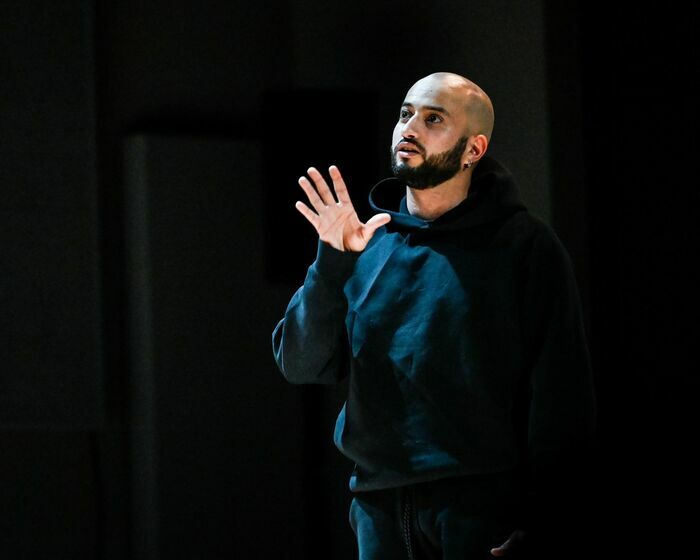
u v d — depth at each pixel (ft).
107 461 33.58
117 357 33.55
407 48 32.91
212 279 33.35
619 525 28.76
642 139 28.99
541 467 22.08
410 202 23.54
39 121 32.45
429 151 22.57
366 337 22.65
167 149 32.86
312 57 34.81
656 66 28.73
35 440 33.19
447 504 22.12
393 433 22.41
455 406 22.15
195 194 33.17
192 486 33.24
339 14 34.45
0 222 32.35
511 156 30.37
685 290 28.43
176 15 34.09
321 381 23.67
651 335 28.99
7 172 32.35
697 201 28.17
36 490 33.14
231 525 33.68
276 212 32.71
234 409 33.68
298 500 34.55
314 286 22.15
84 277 32.81
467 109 22.72
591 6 29.58
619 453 29.22
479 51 31.04
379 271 22.90
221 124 34.42
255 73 34.68
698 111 28.09
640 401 29.17
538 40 29.40
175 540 33.06
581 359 22.49
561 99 29.40
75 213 32.73
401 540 22.85
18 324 32.45
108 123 33.40
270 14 34.83
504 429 22.26
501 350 22.30
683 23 28.32
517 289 22.45
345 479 34.37
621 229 29.37
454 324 22.20
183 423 33.14
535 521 21.90
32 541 33.12
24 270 32.45
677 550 28.25
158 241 32.76
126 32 33.60
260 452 34.04
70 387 32.78
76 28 32.50
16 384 32.50
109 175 33.47
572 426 22.22
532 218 22.86
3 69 32.30
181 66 34.09
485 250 22.56
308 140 32.60
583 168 29.63
